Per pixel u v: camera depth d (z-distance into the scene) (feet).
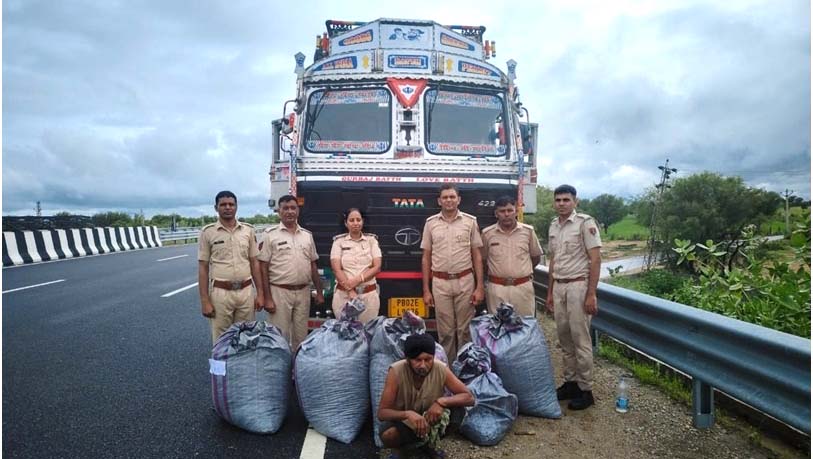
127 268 47.37
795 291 18.01
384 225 18.97
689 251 23.99
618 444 12.39
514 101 21.20
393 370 11.65
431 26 21.08
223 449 12.41
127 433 13.21
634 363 17.79
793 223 21.57
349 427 13.05
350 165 19.39
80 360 19.26
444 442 12.71
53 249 55.98
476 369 13.44
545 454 12.01
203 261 15.98
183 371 18.12
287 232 16.67
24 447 12.42
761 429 12.91
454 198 16.39
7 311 27.73
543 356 14.16
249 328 14.35
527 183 21.35
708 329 12.61
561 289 15.21
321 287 17.93
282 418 13.76
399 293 18.95
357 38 21.04
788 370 10.49
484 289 17.76
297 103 20.47
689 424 13.35
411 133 20.11
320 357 13.34
